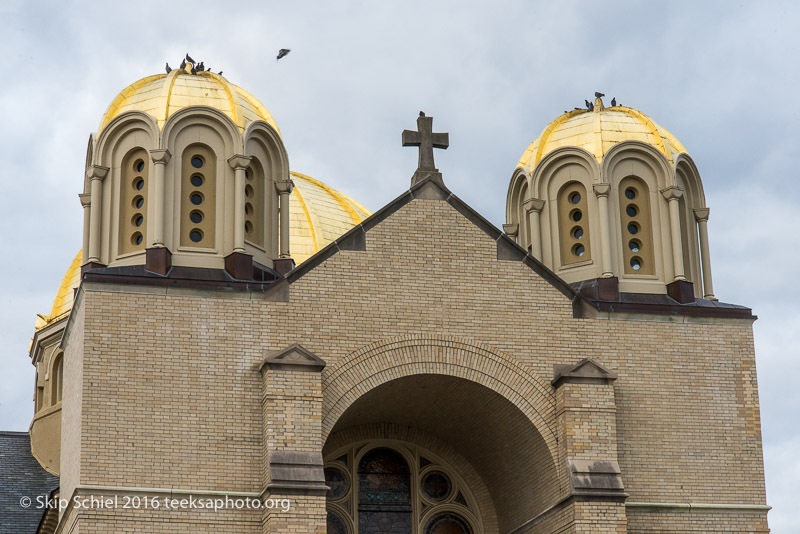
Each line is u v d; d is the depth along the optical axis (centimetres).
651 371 3659
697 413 3656
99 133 3722
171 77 3822
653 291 3822
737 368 3719
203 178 3666
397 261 3569
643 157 3925
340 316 3494
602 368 3547
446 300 3572
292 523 3225
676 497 3575
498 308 3600
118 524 3212
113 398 3303
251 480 3322
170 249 3562
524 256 3656
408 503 3862
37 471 4794
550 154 3978
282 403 3331
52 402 4906
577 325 3641
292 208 4747
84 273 3419
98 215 3669
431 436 3934
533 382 3566
